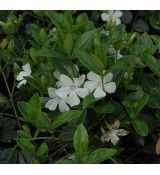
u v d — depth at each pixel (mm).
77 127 342
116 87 390
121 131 385
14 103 440
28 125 417
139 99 381
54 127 365
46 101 393
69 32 409
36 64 432
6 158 391
